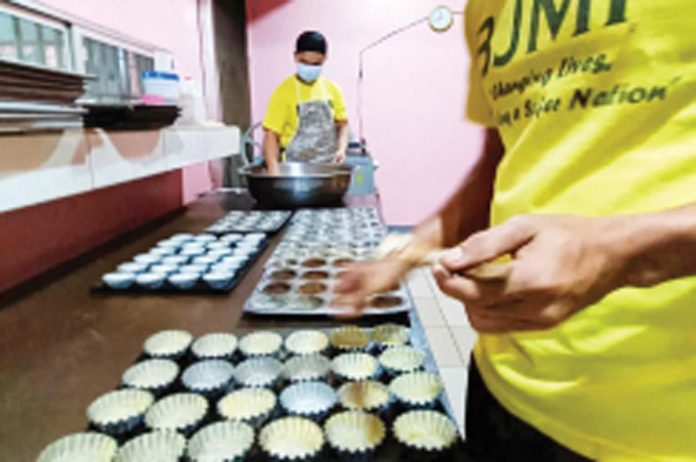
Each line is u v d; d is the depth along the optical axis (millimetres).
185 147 1513
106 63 1511
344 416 596
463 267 349
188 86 1866
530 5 535
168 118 1365
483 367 691
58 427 596
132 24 1766
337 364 721
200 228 1605
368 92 3908
